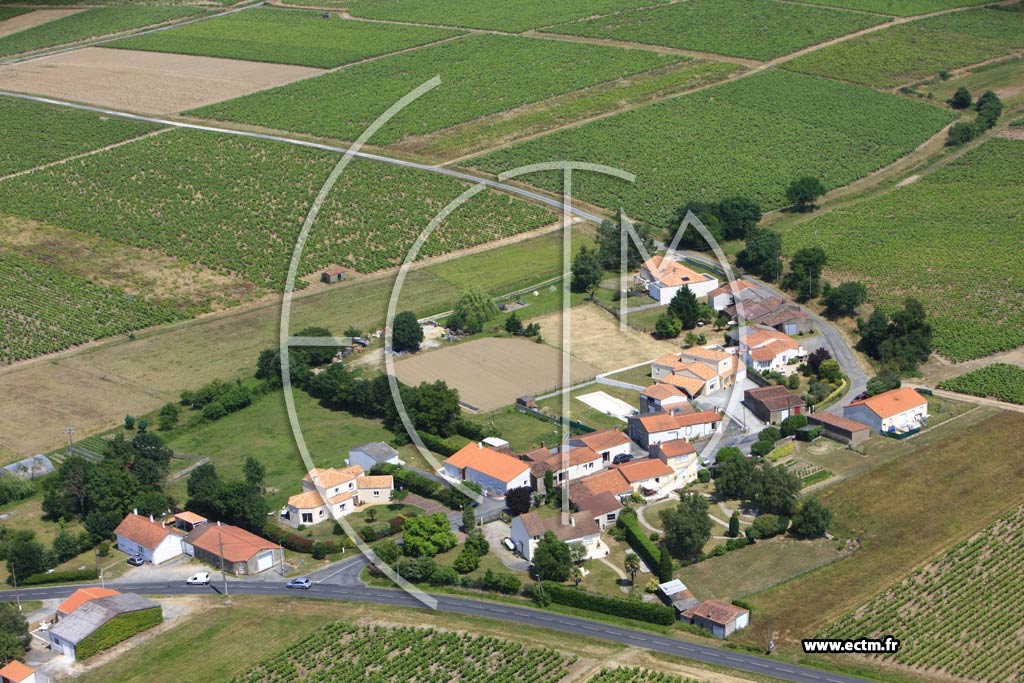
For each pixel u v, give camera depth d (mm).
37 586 151375
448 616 140500
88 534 158250
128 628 138250
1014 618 139750
